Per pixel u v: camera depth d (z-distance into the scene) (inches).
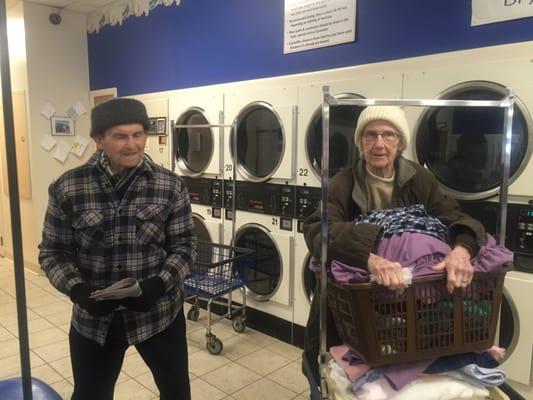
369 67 103.2
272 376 107.2
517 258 83.7
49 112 189.9
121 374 108.0
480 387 50.0
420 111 92.9
